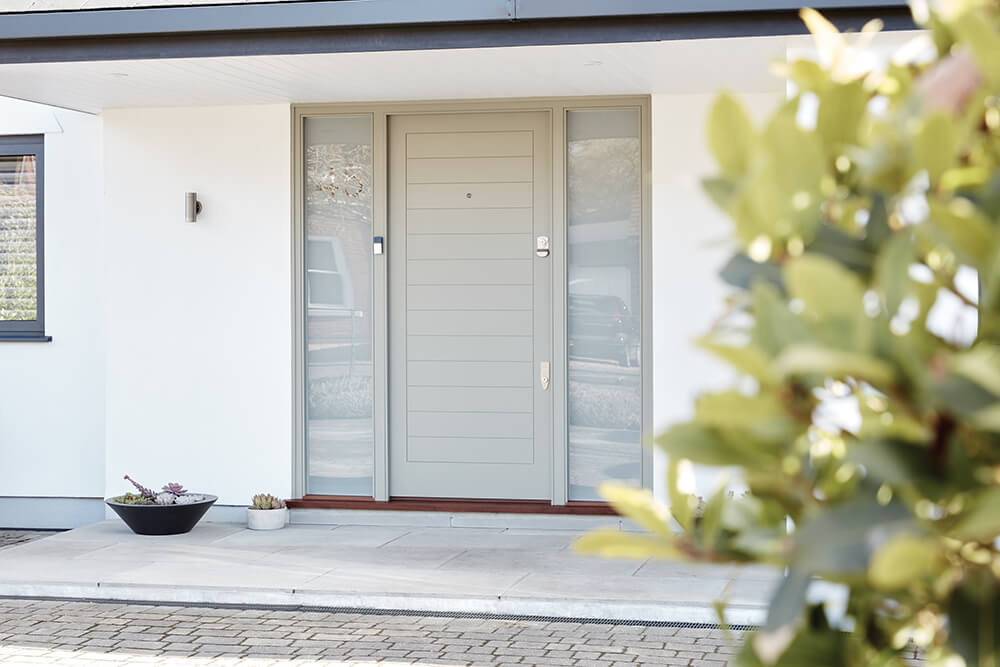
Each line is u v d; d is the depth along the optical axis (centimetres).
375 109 801
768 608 62
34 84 743
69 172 872
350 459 819
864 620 72
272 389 819
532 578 632
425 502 801
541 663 497
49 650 521
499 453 799
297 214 812
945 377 54
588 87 747
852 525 57
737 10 602
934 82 66
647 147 773
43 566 672
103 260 868
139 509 758
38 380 879
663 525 74
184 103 810
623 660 502
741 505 79
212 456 827
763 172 65
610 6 615
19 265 888
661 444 67
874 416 66
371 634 551
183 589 618
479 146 796
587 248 787
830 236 68
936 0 72
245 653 516
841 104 74
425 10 632
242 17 649
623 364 784
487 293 798
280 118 813
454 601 594
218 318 824
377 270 806
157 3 655
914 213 67
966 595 61
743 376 66
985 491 57
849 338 57
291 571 655
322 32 651
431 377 806
